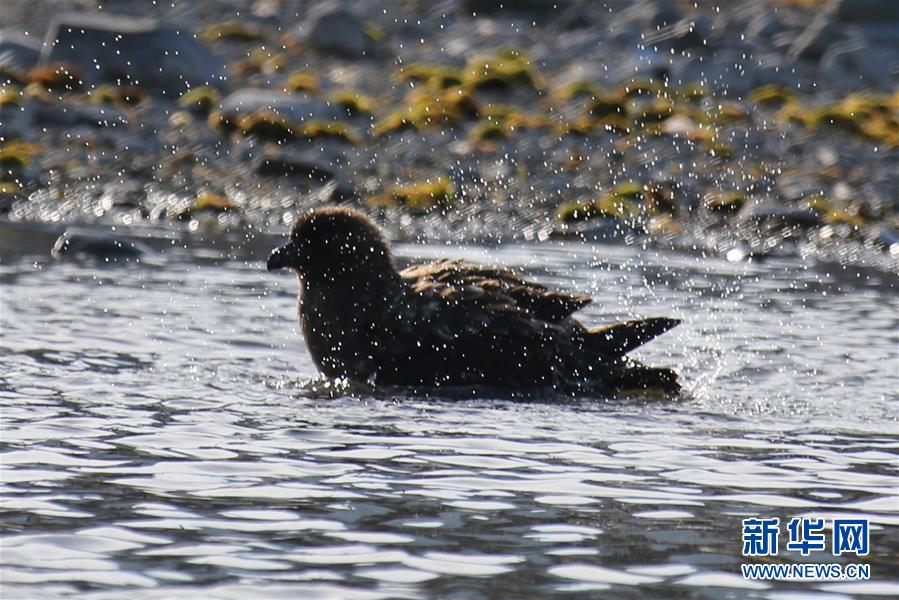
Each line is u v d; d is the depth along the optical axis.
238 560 9.54
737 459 12.41
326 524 10.32
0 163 28.75
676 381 15.14
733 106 36.56
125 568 9.33
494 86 37.28
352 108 34.03
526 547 9.97
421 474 11.65
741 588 9.32
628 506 10.95
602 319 19.14
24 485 11.02
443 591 9.10
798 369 16.31
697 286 21.86
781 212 27.56
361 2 49.03
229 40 42.72
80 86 34.81
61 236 23.08
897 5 45.66
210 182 29.06
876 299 21.28
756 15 46.94
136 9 47.31
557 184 29.81
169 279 20.77
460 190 29.28
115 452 12.07
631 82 38.41
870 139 33.81
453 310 15.19
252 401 14.20
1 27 43.47
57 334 16.86
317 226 15.48
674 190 29.45
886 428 13.73
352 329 15.30
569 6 48.28
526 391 14.92
